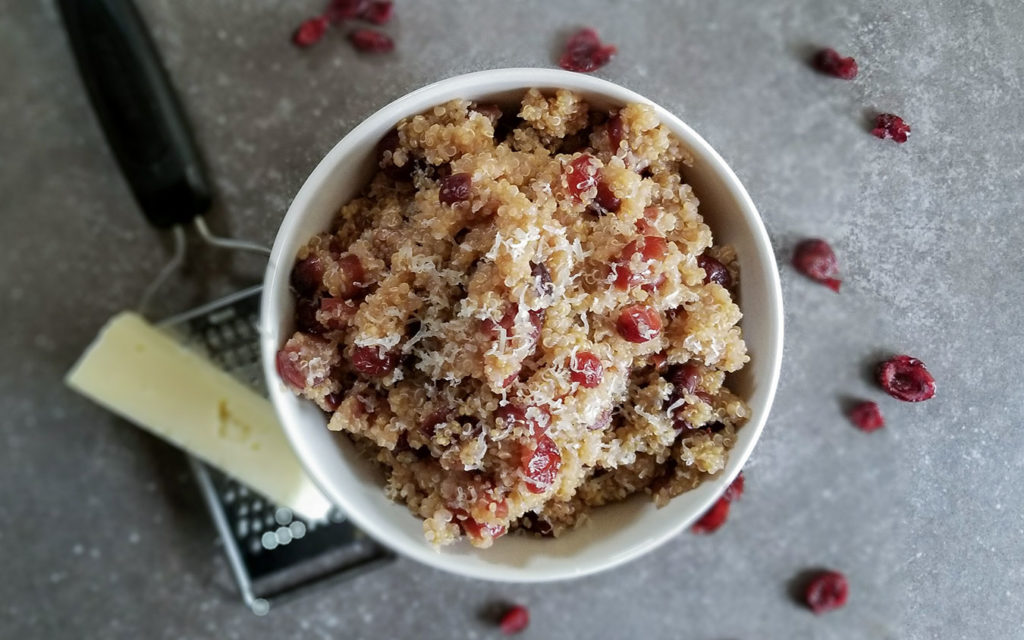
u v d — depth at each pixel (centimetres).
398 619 26
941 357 23
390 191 18
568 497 17
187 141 24
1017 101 22
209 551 26
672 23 24
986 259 22
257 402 24
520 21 24
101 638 26
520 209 16
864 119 23
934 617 23
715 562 25
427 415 17
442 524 17
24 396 26
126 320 24
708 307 17
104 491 26
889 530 24
